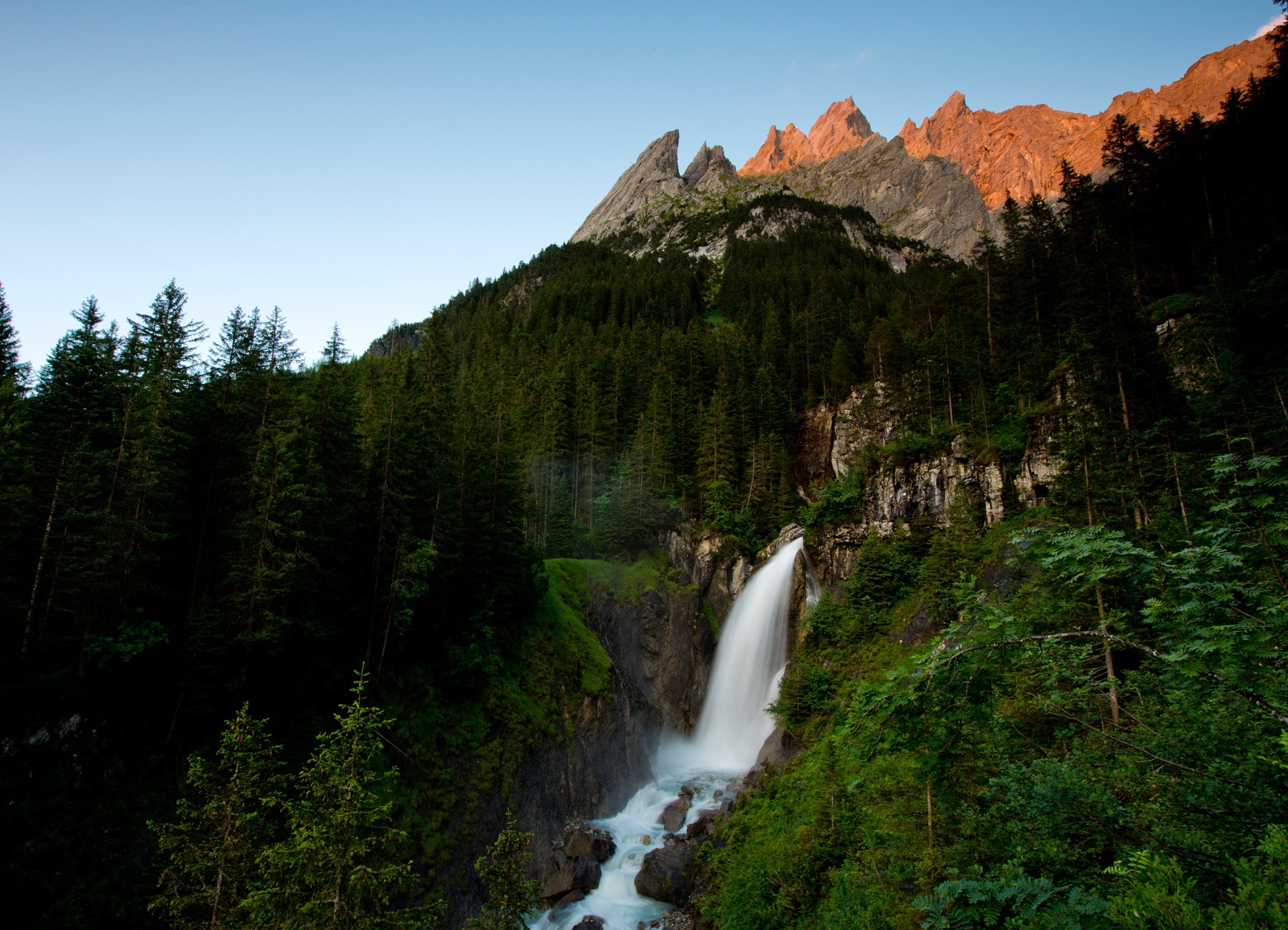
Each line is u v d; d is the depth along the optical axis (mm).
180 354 28766
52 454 23547
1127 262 53719
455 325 157375
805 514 67125
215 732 24156
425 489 36656
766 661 58250
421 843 27109
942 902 7488
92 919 18719
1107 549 8398
